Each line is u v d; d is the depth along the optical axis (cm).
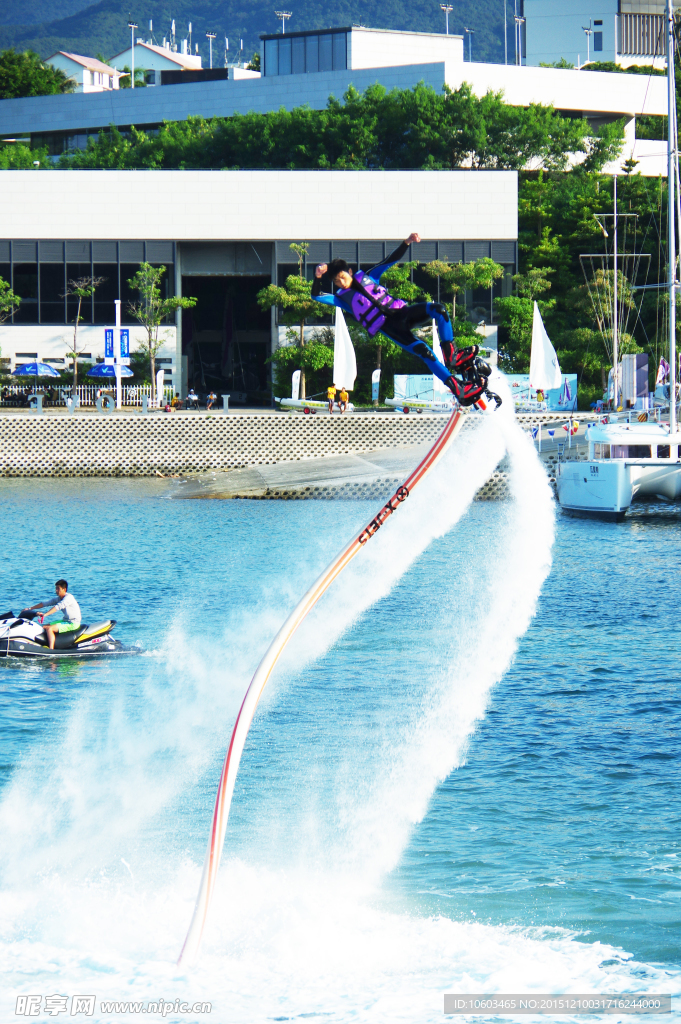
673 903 5453
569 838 6325
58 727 8550
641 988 4459
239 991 4391
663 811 6744
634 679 9769
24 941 5003
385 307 4062
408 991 4400
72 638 10744
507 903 5450
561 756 7750
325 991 4403
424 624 11781
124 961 4712
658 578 15088
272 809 6875
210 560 16375
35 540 18175
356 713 8781
